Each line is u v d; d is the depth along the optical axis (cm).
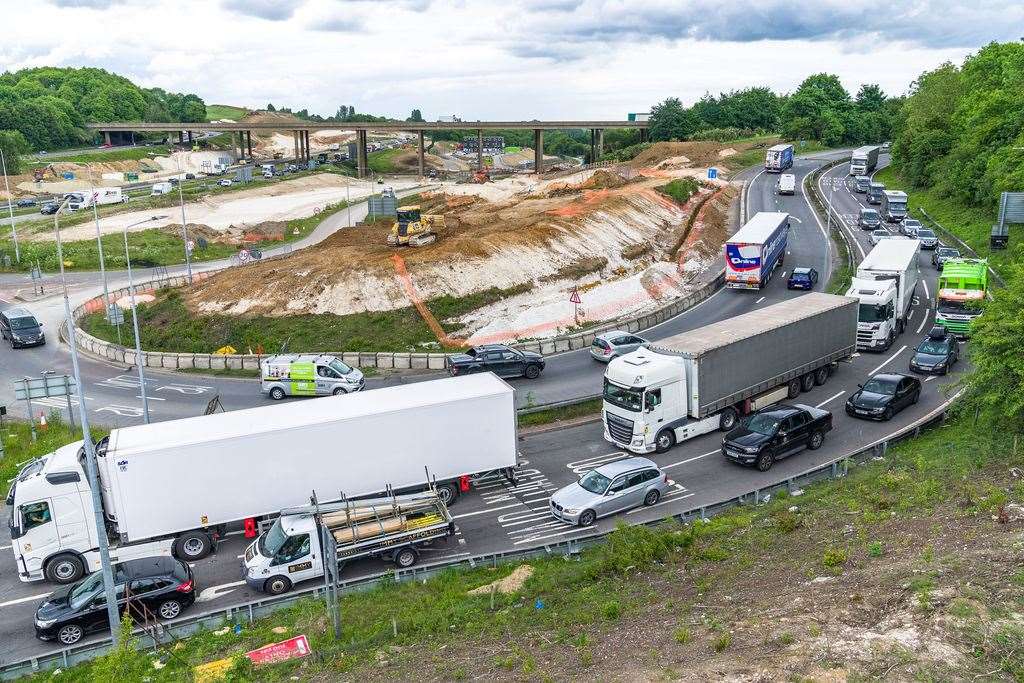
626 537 2362
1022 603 1600
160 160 19812
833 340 3962
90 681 1931
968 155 8694
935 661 1456
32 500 2503
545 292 5984
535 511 2889
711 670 1536
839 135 16275
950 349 4128
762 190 10388
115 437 2620
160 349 5244
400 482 2844
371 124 17712
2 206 12469
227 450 2586
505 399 2961
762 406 3656
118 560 2536
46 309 6562
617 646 1767
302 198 13312
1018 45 9894
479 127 18600
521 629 1941
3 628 2305
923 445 3033
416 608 2136
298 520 2492
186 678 1873
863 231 8038
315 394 4272
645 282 6369
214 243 9519
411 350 4997
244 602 2359
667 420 3328
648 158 13825
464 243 6288
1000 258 6381
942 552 1931
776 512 2544
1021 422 2803
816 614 1712
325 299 5544
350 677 1809
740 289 6238
